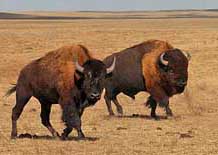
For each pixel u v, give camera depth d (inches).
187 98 1656.0
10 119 1350.9
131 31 3740.2
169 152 931.3
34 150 946.7
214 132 1137.4
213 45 3009.4
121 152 929.5
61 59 992.9
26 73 1036.5
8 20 7401.6
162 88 1334.9
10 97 1801.2
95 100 978.1
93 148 961.5
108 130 1172.5
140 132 1142.3
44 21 6865.2
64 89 979.9
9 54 2837.1
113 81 1403.8
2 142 1021.8
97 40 3307.1
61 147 966.4
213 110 1510.8
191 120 1325.0
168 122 1290.6
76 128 1005.2
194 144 999.6
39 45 3137.3
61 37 3425.2
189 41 3206.2
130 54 1376.7
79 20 7460.6
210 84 2066.9
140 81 1358.3
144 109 1557.6
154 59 1330.0
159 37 3393.2
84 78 954.1
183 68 1284.4
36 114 1434.5
